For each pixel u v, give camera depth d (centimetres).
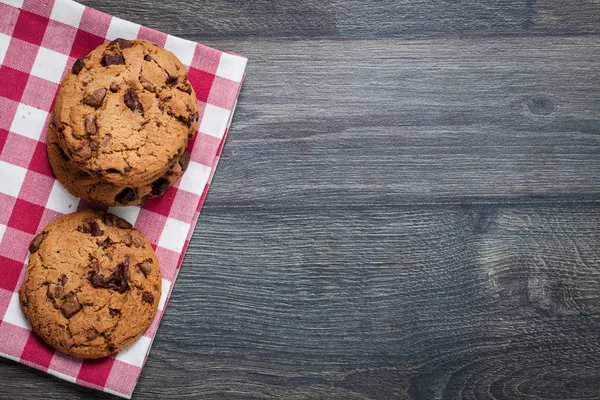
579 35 62
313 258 62
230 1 60
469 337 62
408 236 62
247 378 61
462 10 61
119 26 58
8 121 58
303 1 61
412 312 62
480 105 62
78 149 55
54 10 58
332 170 61
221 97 59
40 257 58
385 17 61
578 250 62
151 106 56
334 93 61
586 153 62
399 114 61
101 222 58
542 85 62
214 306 61
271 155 61
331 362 62
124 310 58
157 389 61
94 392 60
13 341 59
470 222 62
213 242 61
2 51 58
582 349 62
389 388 62
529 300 62
